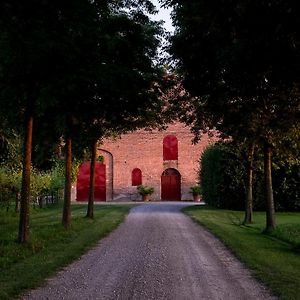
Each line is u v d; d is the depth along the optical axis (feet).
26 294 24.13
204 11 30.27
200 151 150.92
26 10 24.17
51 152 75.25
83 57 37.70
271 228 57.77
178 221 70.28
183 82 41.93
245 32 28.02
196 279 28.32
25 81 38.50
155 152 151.84
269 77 31.55
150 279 28.19
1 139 66.33
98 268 31.76
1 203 79.61
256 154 73.05
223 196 102.01
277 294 24.38
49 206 110.11
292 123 50.08
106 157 152.46
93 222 67.10
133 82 45.91
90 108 47.47
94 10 29.60
